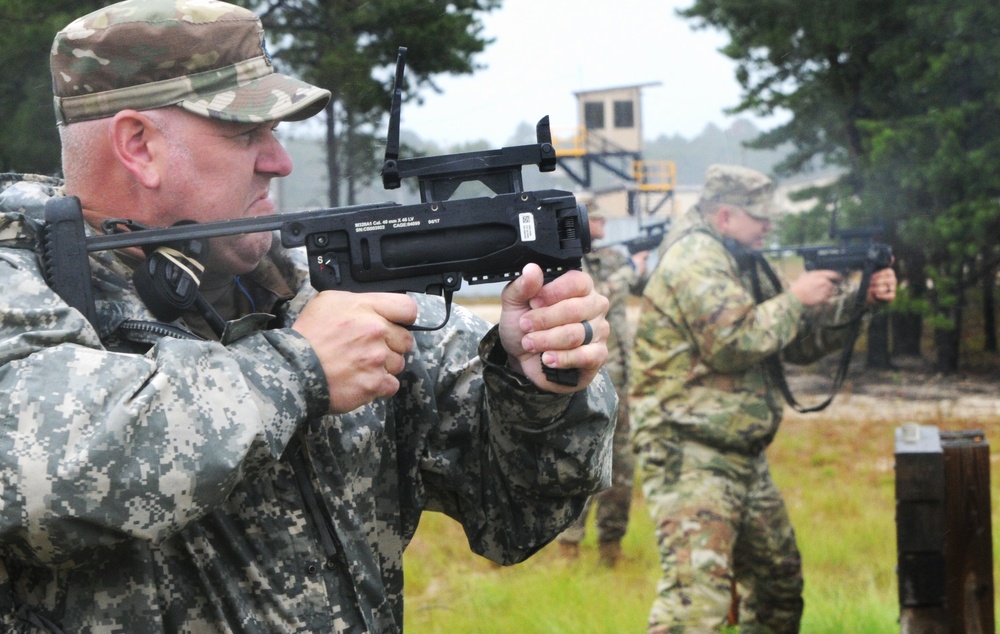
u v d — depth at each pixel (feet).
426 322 6.26
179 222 5.20
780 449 34.83
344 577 5.49
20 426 4.43
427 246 5.21
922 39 43.55
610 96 87.20
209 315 5.46
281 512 5.32
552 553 22.35
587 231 5.28
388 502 6.01
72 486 4.37
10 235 5.09
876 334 52.39
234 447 4.61
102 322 5.15
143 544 5.01
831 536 21.90
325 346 4.96
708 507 13.37
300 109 5.37
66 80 5.35
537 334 5.28
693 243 14.16
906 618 10.76
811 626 15.35
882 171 44.55
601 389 5.95
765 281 15.51
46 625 4.95
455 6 25.91
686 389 13.70
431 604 18.65
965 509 10.99
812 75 46.73
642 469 13.99
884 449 34.42
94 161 5.40
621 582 19.71
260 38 5.54
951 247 43.11
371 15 24.25
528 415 5.65
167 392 4.58
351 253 5.18
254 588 5.22
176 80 5.28
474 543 6.53
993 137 43.29
